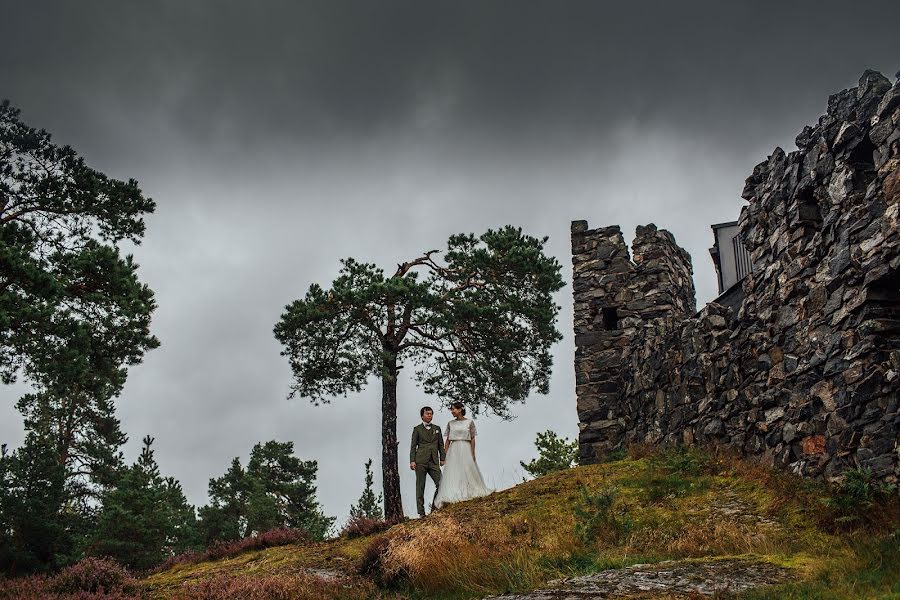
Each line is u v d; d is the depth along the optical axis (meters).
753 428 12.70
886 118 10.05
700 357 14.82
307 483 37.19
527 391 20.84
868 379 9.85
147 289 18.09
